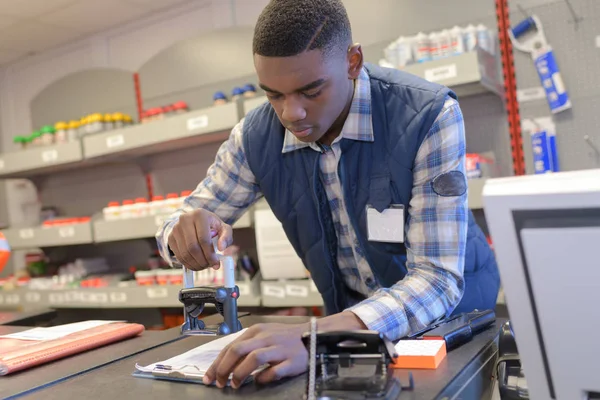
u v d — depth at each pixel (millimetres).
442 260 1068
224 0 3332
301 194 1312
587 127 2320
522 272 554
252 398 753
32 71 4285
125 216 3125
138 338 1293
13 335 1354
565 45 2350
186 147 3428
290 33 915
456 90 2379
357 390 687
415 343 902
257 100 2613
